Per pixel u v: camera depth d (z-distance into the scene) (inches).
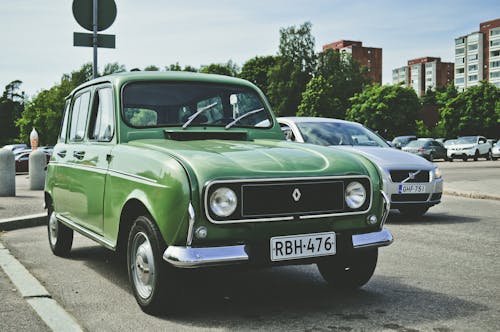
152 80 215.5
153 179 166.1
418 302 184.9
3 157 535.8
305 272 232.4
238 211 157.3
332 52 3614.7
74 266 250.1
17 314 176.1
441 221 384.2
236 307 180.2
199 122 212.8
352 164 177.5
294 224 163.8
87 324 164.4
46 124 3129.9
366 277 194.7
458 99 2797.7
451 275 224.5
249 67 3518.7
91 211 211.3
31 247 297.9
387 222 379.9
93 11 405.1
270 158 171.6
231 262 155.2
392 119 2847.0
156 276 163.9
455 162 1471.5
